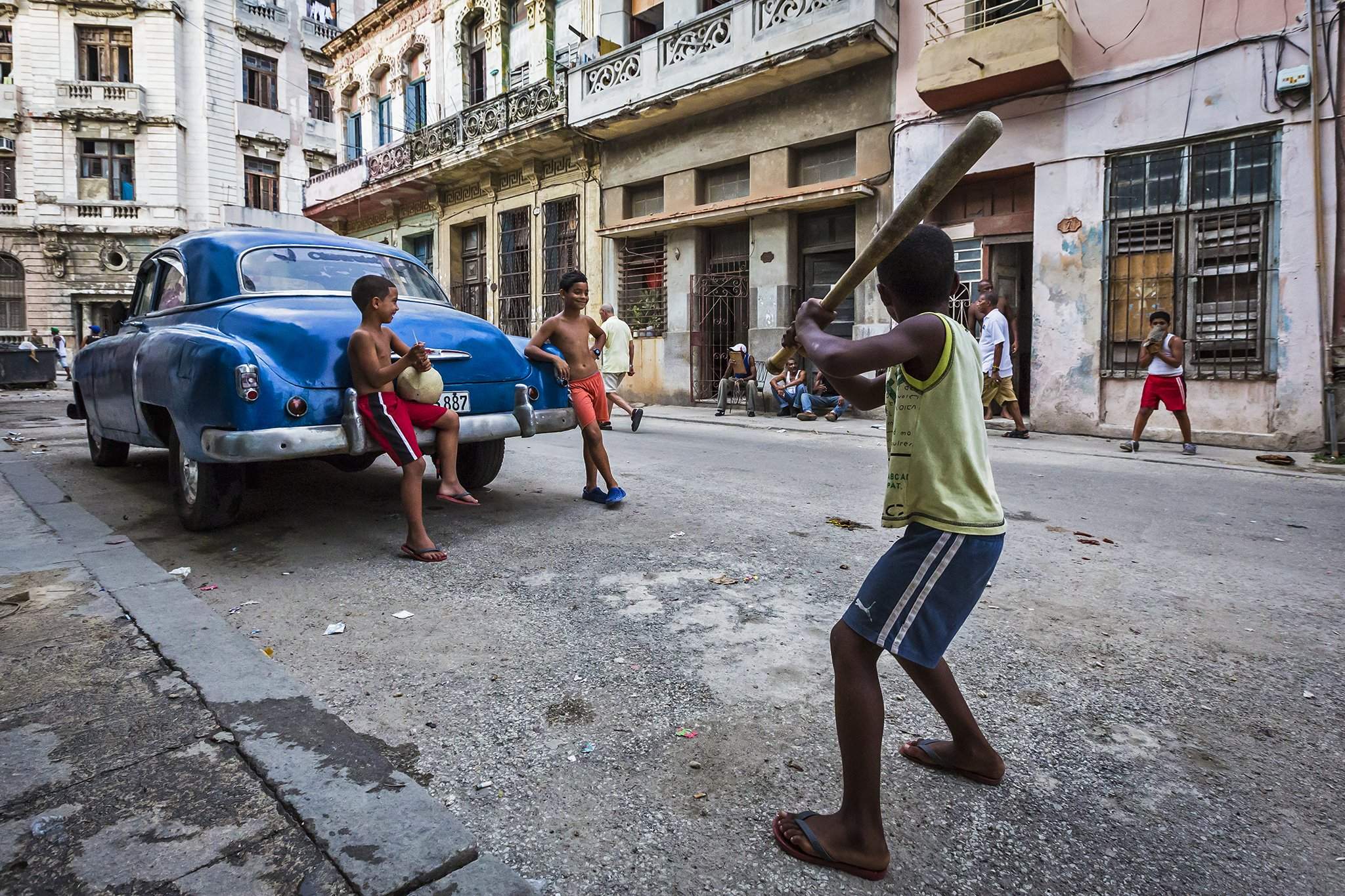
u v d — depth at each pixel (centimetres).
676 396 1480
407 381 421
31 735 221
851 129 1209
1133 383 962
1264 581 383
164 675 260
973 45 989
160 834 178
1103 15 955
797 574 387
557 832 187
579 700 254
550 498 566
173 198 3180
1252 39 860
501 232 1886
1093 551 438
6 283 3130
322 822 182
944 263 185
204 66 3241
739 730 235
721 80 1270
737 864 176
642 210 1578
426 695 257
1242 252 889
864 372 188
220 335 416
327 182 2362
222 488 446
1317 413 843
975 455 179
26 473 646
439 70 2023
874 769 175
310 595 354
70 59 3095
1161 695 261
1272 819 194
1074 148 987
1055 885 170
